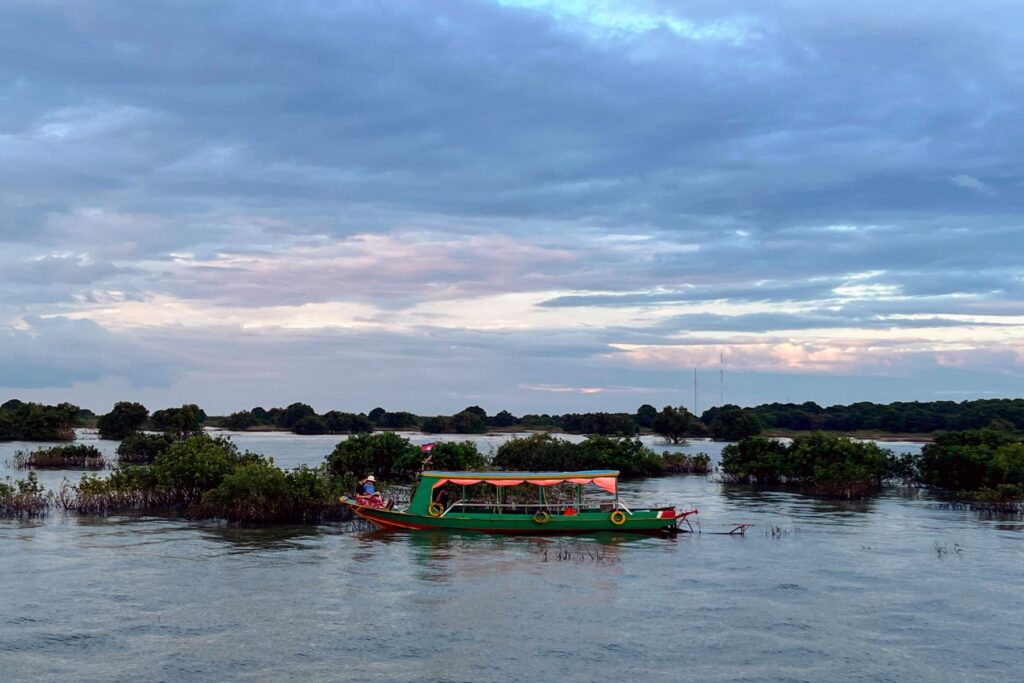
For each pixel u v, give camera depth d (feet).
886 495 222.48
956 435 239.50
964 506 198.39
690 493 230.07
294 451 411.75
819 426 611.06
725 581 120.06
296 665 86.28
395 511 154.61
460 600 109.19
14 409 561.02
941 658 89.81
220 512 163.63
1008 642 94.68
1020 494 191.83
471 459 229.04
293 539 146.41
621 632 97.04
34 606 104.37
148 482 179.22
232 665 86.07
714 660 88.63
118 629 96.37
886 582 119.96
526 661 87.97
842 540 151.12
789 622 101.14
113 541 143.02
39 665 85.56
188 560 129.18
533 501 170.50
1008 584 119.14
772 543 147.95
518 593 112.88
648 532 155.02
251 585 115.14
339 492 169.68
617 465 278.26
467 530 153.07
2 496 170.50
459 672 84.89
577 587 116.06
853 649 92.22
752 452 261.85
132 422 509.76
